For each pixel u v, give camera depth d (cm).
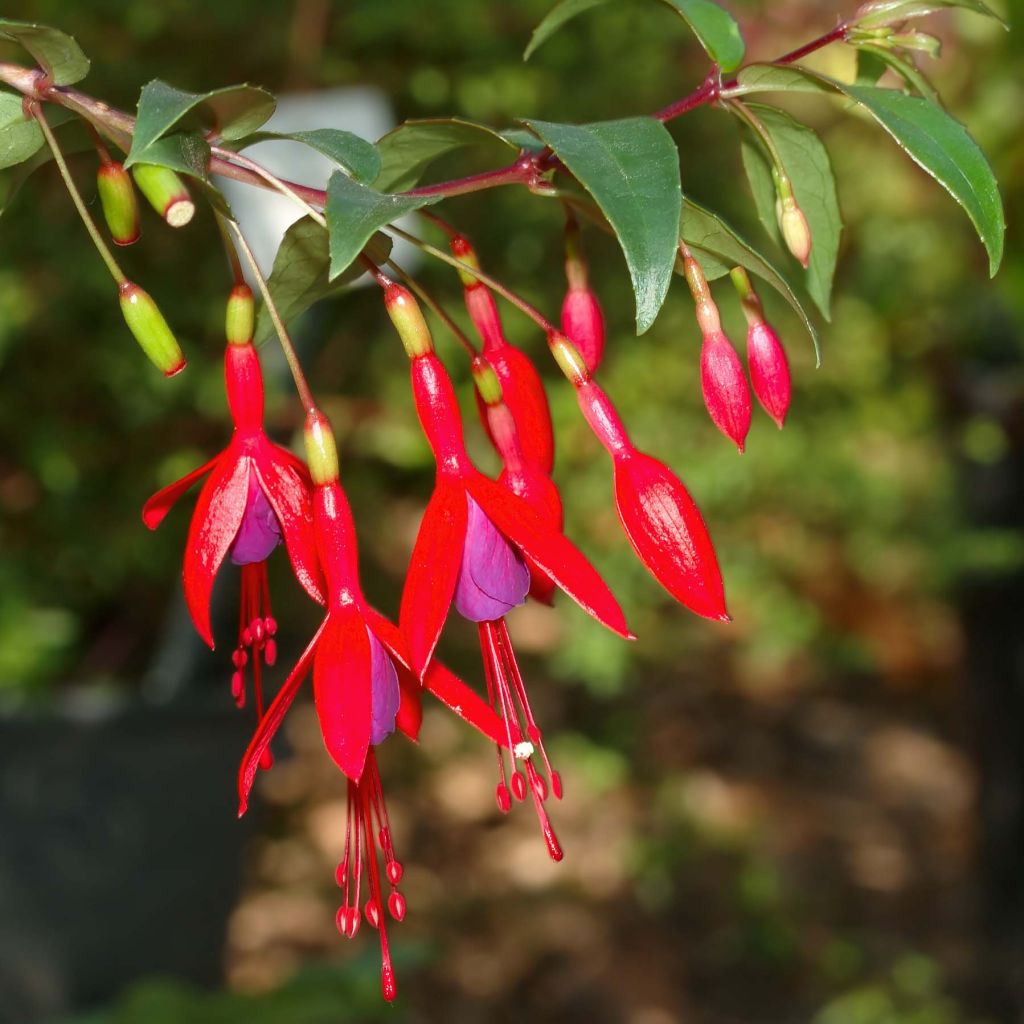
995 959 99
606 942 99
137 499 93
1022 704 99
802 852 112
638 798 115
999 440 104
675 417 117
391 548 115
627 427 114
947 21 95
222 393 91
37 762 72
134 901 75
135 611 94
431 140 39
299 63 98
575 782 115
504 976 94
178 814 75
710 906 104
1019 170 91
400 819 106
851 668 137
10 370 90
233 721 76
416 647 35
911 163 132
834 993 96
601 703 124
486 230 107
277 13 99
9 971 74
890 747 127
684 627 132
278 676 84
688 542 37
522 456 38
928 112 37
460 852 105
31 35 36
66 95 37
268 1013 62
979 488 107
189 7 95
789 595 133
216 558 36
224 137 37
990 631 101
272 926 94
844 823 116
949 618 141
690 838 110
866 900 106
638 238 34
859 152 134
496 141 39
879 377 130
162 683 78
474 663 114
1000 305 111
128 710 73
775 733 127
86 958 75
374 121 77
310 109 76
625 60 108
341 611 36
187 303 92
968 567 100
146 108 34
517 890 102
